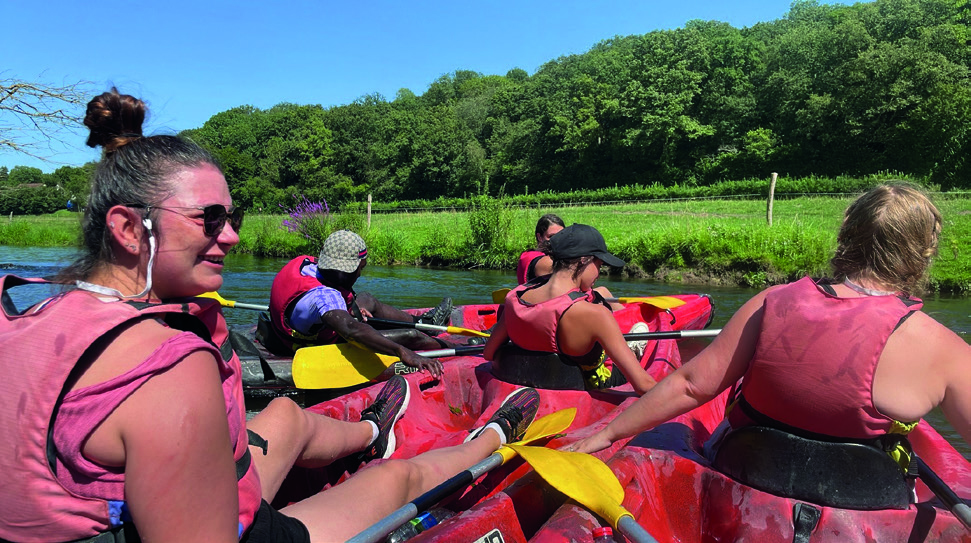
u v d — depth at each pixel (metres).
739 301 9.77
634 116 65.12
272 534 1.56
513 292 3.45
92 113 1.42
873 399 1.87
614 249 14.06
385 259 17.92
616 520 1.86
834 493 1.97
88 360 1.18
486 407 3.53
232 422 1.47
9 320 1.25
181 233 1.37
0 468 1.19
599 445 2.43
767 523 2.04
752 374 2.08
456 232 18.66
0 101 8.33
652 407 2.32
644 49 70.19
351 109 88.56
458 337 5.86
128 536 1.25
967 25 53.56
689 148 64.81
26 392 1.17
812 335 1.92
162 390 1.17
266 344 4.84
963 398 1.84
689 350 6.16
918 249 1.93
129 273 1.37
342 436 2.52
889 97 49.31
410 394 3.36
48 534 1.22
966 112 43.94
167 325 1.36
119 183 1.33
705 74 64.12
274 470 2.06
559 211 31.19
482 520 1.89
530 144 76.19
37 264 14.93
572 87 78.25
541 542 1.84
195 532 1.22
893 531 1.93
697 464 2.27
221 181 1.46
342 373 4.09
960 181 44.34
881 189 1.98
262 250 20.77
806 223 16.08
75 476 1.19
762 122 62.50
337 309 4.14
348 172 86.69
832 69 54.94
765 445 2.07
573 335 3.17
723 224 14.43
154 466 1.16
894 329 1.85
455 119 84.75
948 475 2.30
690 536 2.23
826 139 53.59
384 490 2.04
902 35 53.00
